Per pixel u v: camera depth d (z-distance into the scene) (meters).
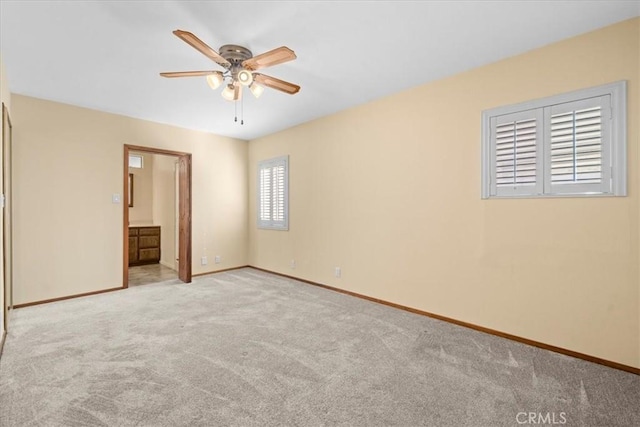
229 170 5.59
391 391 1.93
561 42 2.43
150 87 3.32
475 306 2.93
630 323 2.17
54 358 2.30
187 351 2.44
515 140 2.66
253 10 2.04
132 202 6.58
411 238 3.42
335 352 2.45
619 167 2.19
